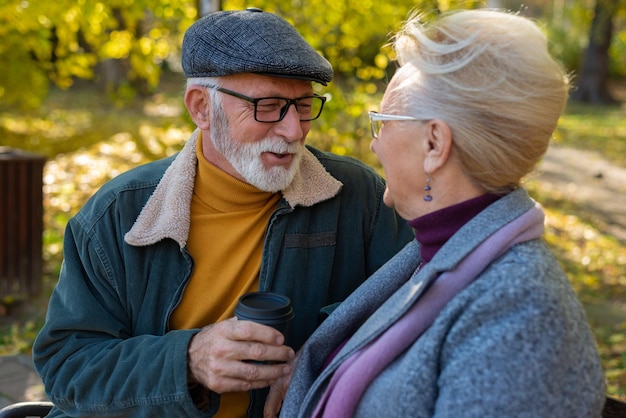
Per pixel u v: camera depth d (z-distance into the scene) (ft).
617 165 44.14
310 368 5.59
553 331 4.21
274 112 6.14
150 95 61.11
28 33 30.81
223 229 6.57
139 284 6.44
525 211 4.71
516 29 4.65
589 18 76.54
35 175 17.76
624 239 28.30
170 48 21.67
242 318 5.42
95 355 6.08
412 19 5.13
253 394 6.35
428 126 4.75
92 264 6.38
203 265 6.53
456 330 4.36
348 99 19.43
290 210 6.49
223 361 5.41
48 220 24.35
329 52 19.98
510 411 4.12
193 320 6.47
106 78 59.98
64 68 24.59
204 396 6.03
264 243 6.52
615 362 16.15
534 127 4.60
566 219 30.12
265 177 6.21
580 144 51.08
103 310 6.39
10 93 33.14
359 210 6.98
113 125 45.91
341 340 5.68
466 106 4.60
